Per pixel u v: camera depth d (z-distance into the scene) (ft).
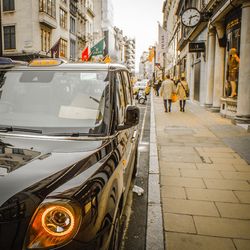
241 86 33.30
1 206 5.17
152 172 17.48
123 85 11.28
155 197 13.92
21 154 6.84
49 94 9.30
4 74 10.07
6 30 92.94
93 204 5.76
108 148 7.84
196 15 49.37
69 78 9.58
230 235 10.83
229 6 36.22
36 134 8.13
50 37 101.30
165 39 115.24
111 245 6.99
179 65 114.01
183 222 11.76
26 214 5.17
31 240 5.07
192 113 49.01
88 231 5.47
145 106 66.28
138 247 10.33
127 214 12.67
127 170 10.35
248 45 31.99
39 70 9.93
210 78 52.24
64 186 5.68
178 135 29.40
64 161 6.56
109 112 8.72
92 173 6.37
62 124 8.46
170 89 49.78
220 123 37.06
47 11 97.09
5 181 5.65
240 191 14.83
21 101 9.27
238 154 21.79
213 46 50.88
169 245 10.18
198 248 10.02
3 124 8.62
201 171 17.93
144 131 33.58
